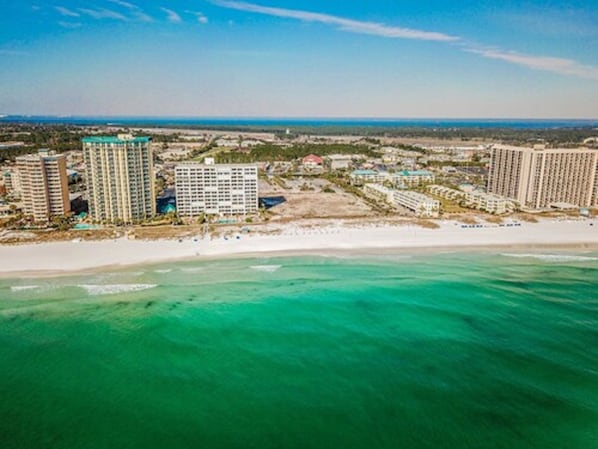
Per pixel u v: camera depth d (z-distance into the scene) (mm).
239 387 78875
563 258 152000
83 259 146500
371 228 185750
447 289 122188
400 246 164375
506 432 68312
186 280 129125
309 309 109312
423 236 175875
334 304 112188
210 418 71250
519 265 143750
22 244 160000
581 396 76688
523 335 97000
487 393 77188
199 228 184625
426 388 78438
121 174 190500
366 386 78875
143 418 71438
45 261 144000
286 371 83438
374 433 67938
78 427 69625
